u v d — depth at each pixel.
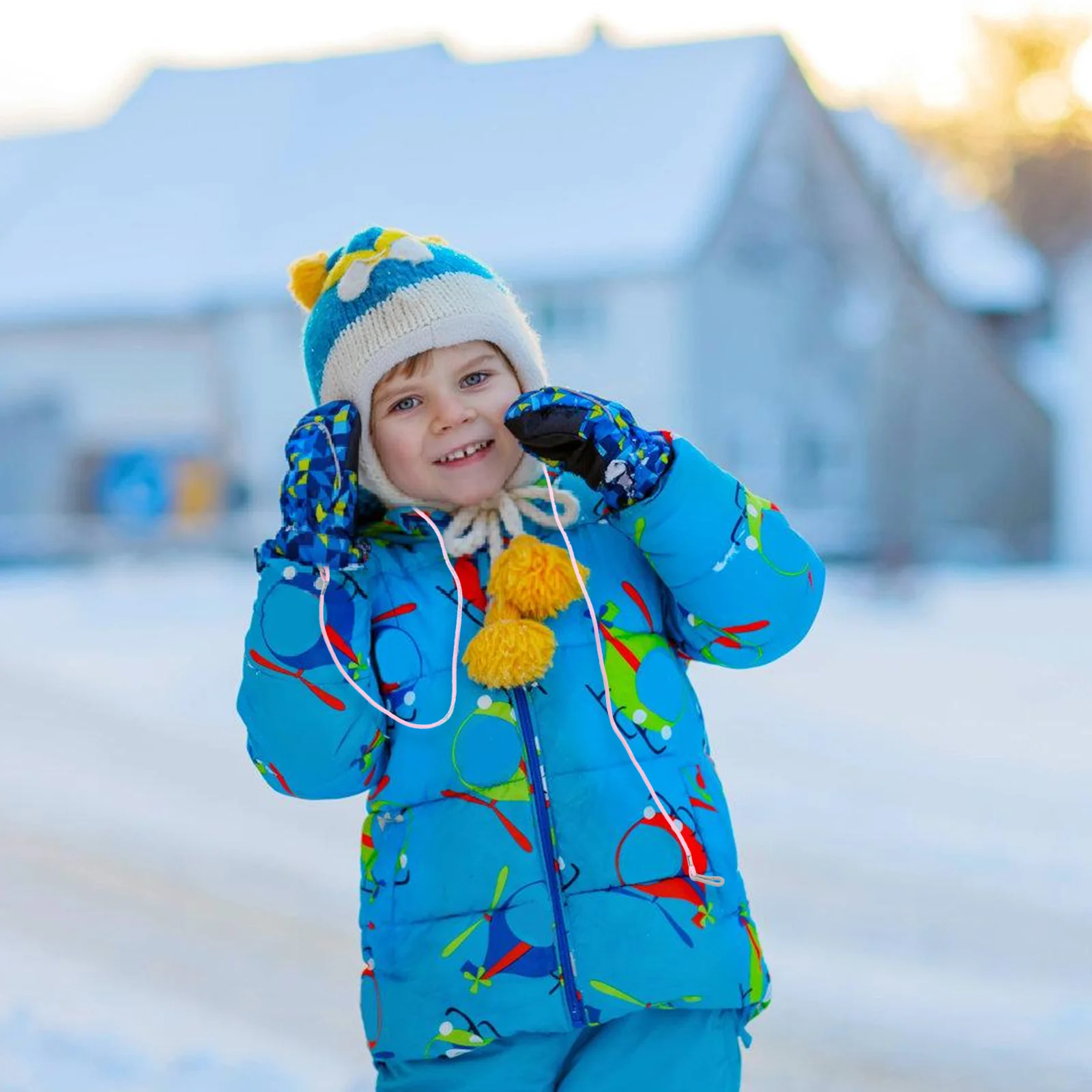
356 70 34.12
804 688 11.26
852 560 26.75
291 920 5.66
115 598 19.75
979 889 6.10
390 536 2.51
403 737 2.33
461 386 2.45
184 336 29.58
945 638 14.73
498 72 32.81
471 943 2.21
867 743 9.23
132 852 6.59
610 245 26.94
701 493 2.31
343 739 2.30
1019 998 4.77
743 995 2.25
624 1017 2.26
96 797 7.62
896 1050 4.29
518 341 2.47
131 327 29.67
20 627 16.09
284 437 29.27
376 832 2.34
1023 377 33.44
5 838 6.71
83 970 4.95
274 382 29.23
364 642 2.32
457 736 2.29
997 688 11.39
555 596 2.29
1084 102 30.86
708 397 27.27
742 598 2.35
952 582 22.78
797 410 28.27
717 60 30.44
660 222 27.11
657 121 29.41
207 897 5.95
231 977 4.94
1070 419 32.94
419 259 2.43
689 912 2.23
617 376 27.27
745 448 28.02
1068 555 32.31
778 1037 4.40
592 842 2.24
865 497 27.77
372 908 2.31
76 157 33.47
